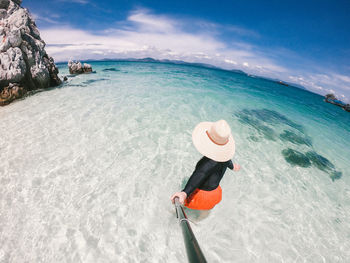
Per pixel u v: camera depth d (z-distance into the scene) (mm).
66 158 4195
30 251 2289
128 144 4934
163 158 4480
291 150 5918
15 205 2930
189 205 2422
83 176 3682
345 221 3395
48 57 11055
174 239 2557
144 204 3104
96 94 9414
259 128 7473
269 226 3002
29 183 3404
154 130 5820
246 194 3654
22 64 8516
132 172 3902
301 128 9008
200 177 1963
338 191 4305
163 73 23344
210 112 8383
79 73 17484
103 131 5488
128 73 20281
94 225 2682
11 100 7734
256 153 5395
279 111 11883
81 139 4996
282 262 2459
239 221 2988
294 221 3195
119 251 2359
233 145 2180
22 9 10094
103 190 3361
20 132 5141
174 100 9477
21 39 8719
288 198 3764
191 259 944
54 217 2764
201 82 18812
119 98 8883
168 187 3543
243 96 14672
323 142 7633
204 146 1996
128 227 2686
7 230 2531
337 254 2693
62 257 2238
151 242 2500
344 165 5750
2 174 3580
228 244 2590
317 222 3260
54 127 5539
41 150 4414
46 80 10070
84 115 6504
